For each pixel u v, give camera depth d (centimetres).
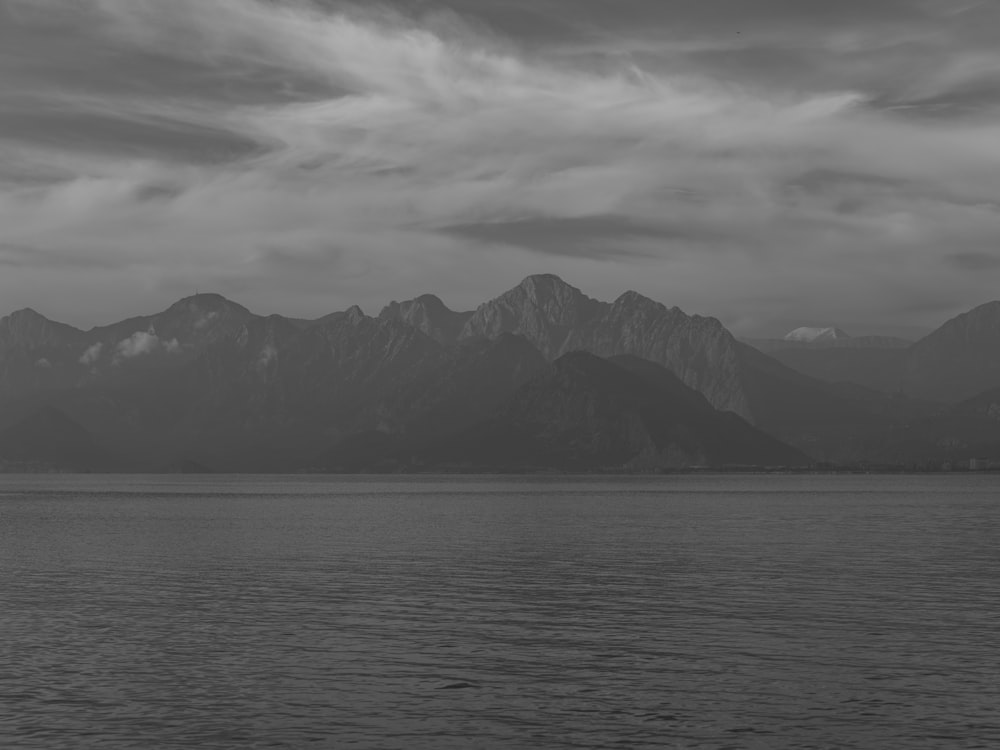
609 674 5253
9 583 8856
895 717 4494
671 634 6303
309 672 5300
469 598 7850
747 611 7156
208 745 4169
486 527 16400
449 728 4381
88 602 7669
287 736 4278
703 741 4206
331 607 7400
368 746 4166
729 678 5156
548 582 8812
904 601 7600
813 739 4222
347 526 16912
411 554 11494
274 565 10331
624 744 4184
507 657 5644
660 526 16450
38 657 5631
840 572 9481
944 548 12006
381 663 5503
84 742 4194
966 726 4366
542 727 4391
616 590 8275
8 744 4166
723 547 12244
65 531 15962
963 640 6066
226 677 5194
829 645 5934
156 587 8562
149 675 5228
